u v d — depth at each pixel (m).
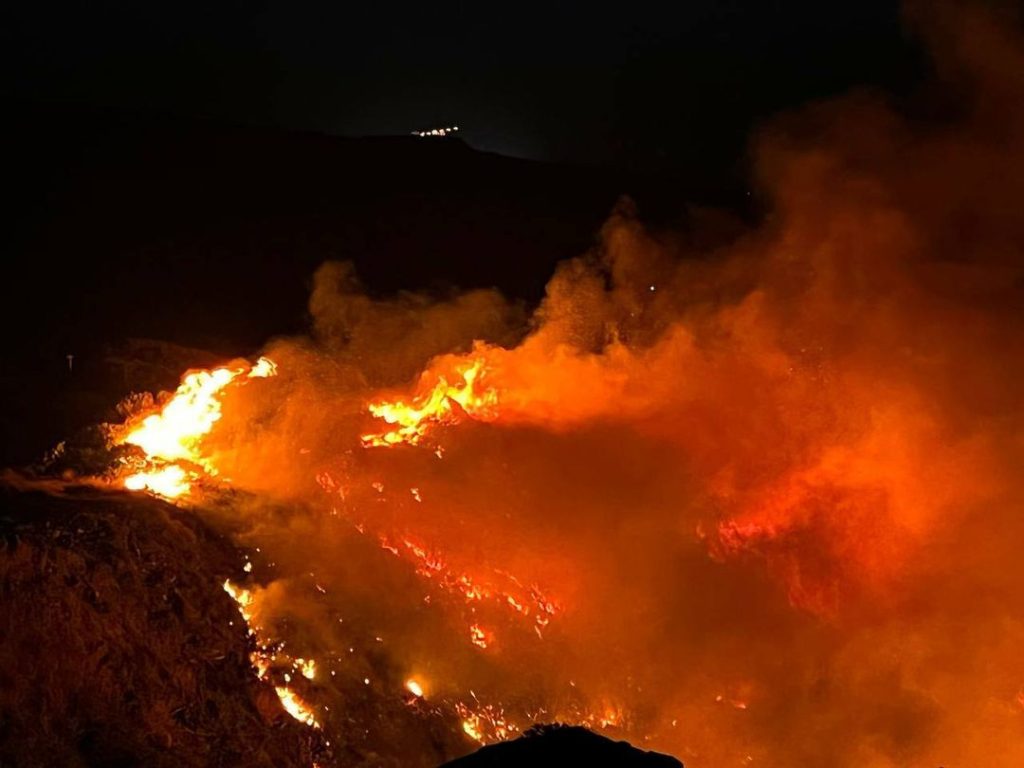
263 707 8.44
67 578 8.24
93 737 7.62
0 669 7.57
